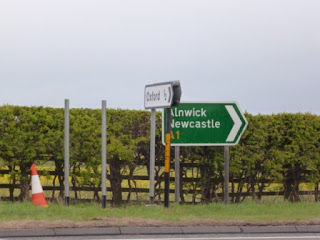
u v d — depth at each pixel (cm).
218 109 2153
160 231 1598
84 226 1583
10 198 2238
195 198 2317
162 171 2295
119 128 2245
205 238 1530
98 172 2238
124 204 2230
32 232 1521
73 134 2217
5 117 2184
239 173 2322
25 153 2195
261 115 2325
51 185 2267
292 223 1702
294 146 2336
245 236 1575
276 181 2333
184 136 2123
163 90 1916
